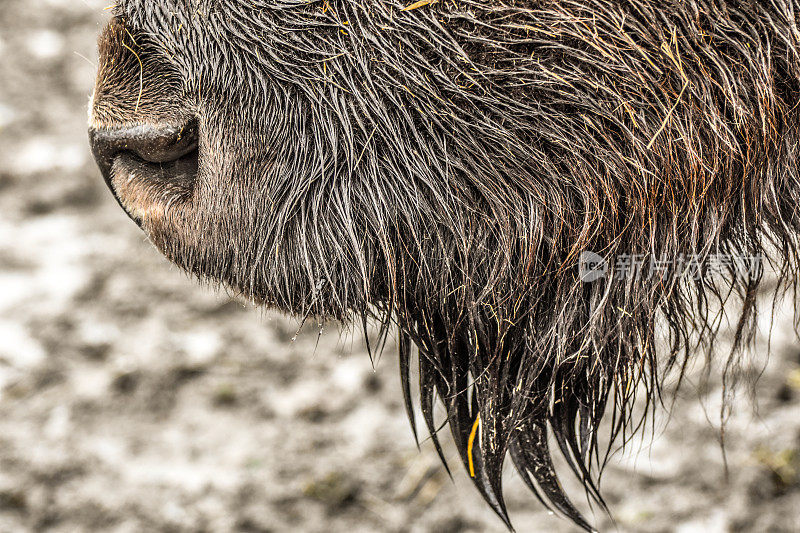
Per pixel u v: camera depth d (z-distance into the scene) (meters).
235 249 1.81
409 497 2.25
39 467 2.28
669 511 2.20
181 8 1.79
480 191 1.78
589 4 1.76
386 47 1.77
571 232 1.78
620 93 1.76
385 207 1.78
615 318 1.81
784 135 1.79
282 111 1.78
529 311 1.81
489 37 1.76
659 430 2.27
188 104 1.79
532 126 1.77
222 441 2.34
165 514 2.24
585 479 1.88
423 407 1.90
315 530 2.22
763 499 2.20
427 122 1.77
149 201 1.81
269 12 1.78
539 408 1.85
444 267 1.79
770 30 1.76
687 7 1.76
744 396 2.28
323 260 1.79
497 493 1.88
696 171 1.78
